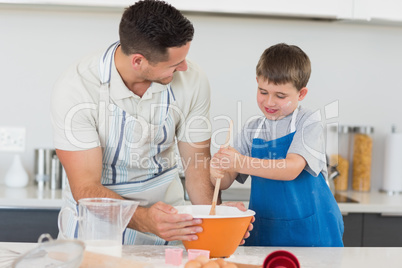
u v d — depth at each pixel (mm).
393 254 1392
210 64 2750
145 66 1489
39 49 2680
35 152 2570
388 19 2510
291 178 1609
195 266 1100
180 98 1651
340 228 1743
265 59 1703
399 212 2371
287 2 2447
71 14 2680
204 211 1453
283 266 1091
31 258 1037
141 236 1649
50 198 2285
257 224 1716
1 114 2684
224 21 2740
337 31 2809
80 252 1009
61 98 1541
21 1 2346
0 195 2330
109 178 1669
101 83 1561
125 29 1460
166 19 1417
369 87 2848
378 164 2855
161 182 1726
